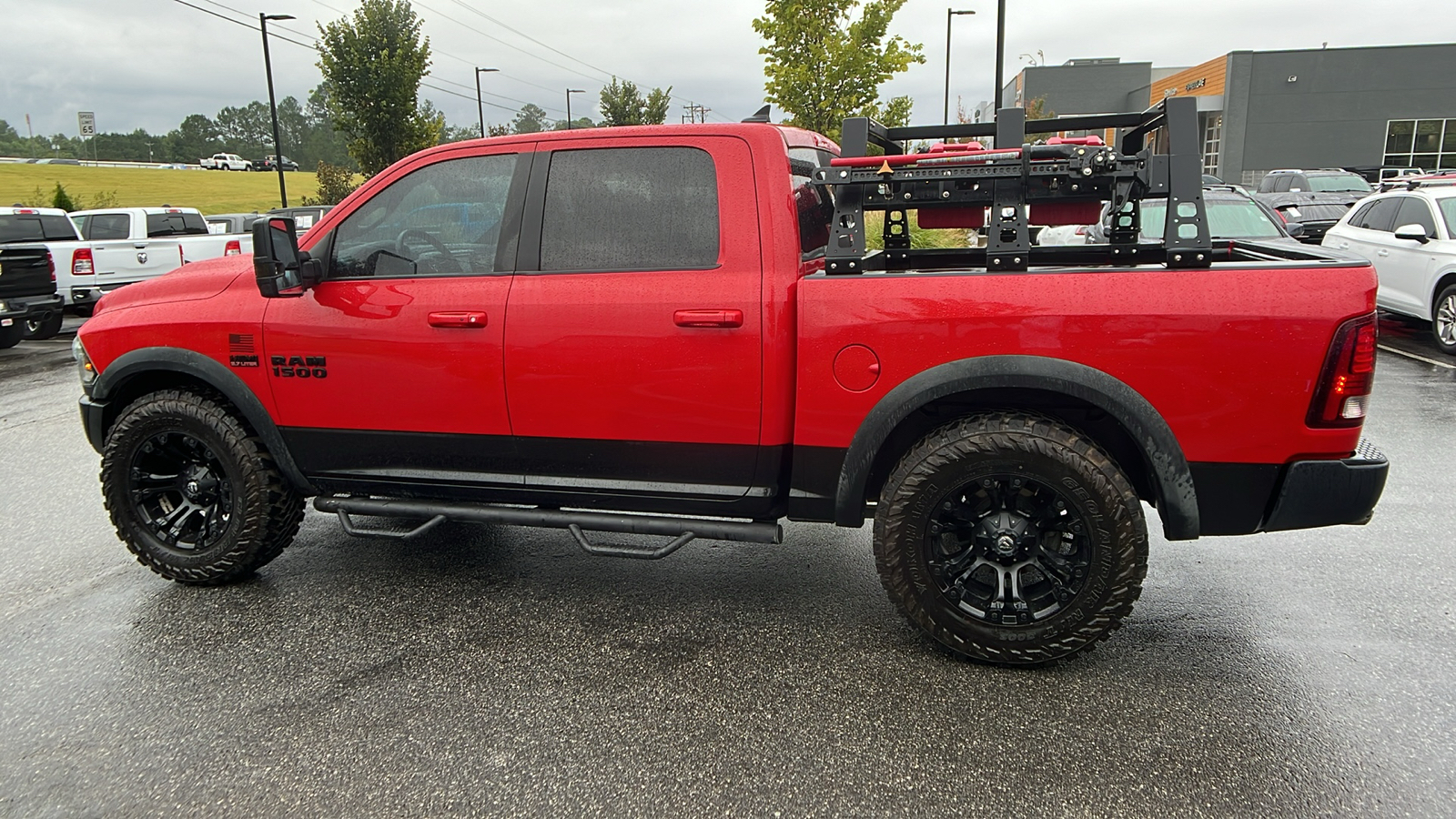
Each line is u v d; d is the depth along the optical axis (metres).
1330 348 2.83
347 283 3.69
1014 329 3.01
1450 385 7.89
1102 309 2.94
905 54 15.84
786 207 3.31
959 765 2.69
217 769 2.72
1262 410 2.90
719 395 3.32
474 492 3.75
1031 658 3.18
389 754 2.78
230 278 3.93
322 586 4.10
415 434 3.70
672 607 3.83
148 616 3.80
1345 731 2.82
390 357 3.63
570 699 3.10
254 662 3.38
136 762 2.76
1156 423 2.95
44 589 4.11
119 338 3.98
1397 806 2.46
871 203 3.20
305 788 2.62
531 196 3.50
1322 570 4.08
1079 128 3.58
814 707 3.02
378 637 3.58
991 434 3.05
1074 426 3.26
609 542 4.62
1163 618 3.64
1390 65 35.19
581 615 3.76
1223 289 2.88
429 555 4.46
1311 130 36.38
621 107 38.62
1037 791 2.56
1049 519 3.17
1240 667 3.23
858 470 3.21
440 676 3.26
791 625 3.64
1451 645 3.35
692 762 2.72
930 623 3.24
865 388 3.16
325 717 2.99
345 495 3.98
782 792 2.57
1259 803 2.49
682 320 3.28
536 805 2.53
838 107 15.74
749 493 3.45
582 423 3.49
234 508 3.95
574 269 3.45
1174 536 3.04
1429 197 9.83
